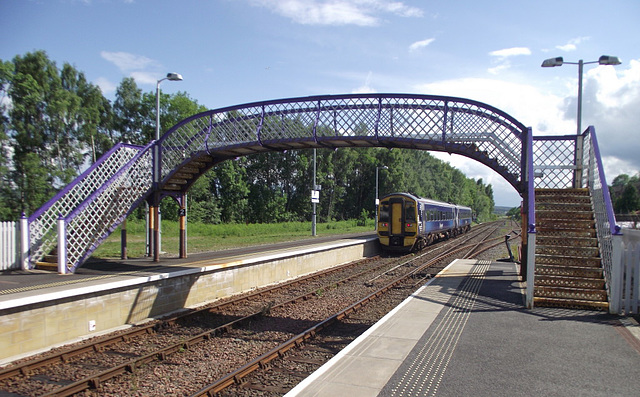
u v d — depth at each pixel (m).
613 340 6.35
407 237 23.31
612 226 7.93
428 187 76.44
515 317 7.74
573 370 5.19
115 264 12.88
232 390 5.64
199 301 11.20
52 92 31.03
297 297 11.32
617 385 4.76
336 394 4.53
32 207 27.23
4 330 6.88
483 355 5.72
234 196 49.59
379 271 17.00
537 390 4.63
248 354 7.11
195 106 46.88
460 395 4.50
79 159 32.66
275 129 12.74
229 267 12.32
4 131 28.91
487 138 11.55
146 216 15.59
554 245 9.66
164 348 7.02
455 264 15.84
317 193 30.47
